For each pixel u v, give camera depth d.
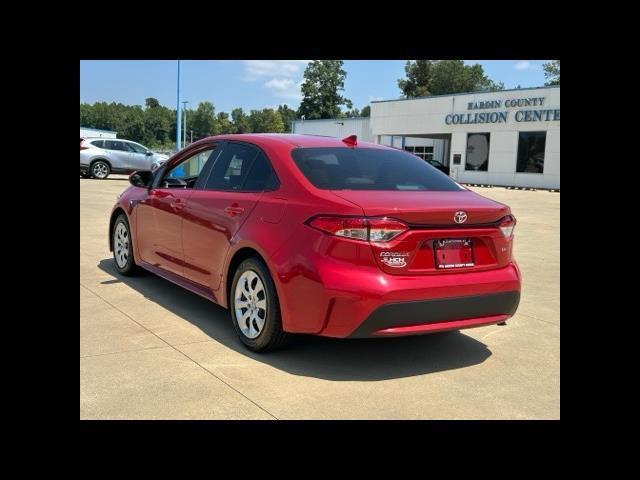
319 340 4.48
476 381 3.82
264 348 4.04
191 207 4.88
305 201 3.83
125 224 6.15
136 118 116.12
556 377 3.94
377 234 3.52
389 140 46.84
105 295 5.50
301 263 3.69
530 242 10.40
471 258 3.86
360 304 3.48
